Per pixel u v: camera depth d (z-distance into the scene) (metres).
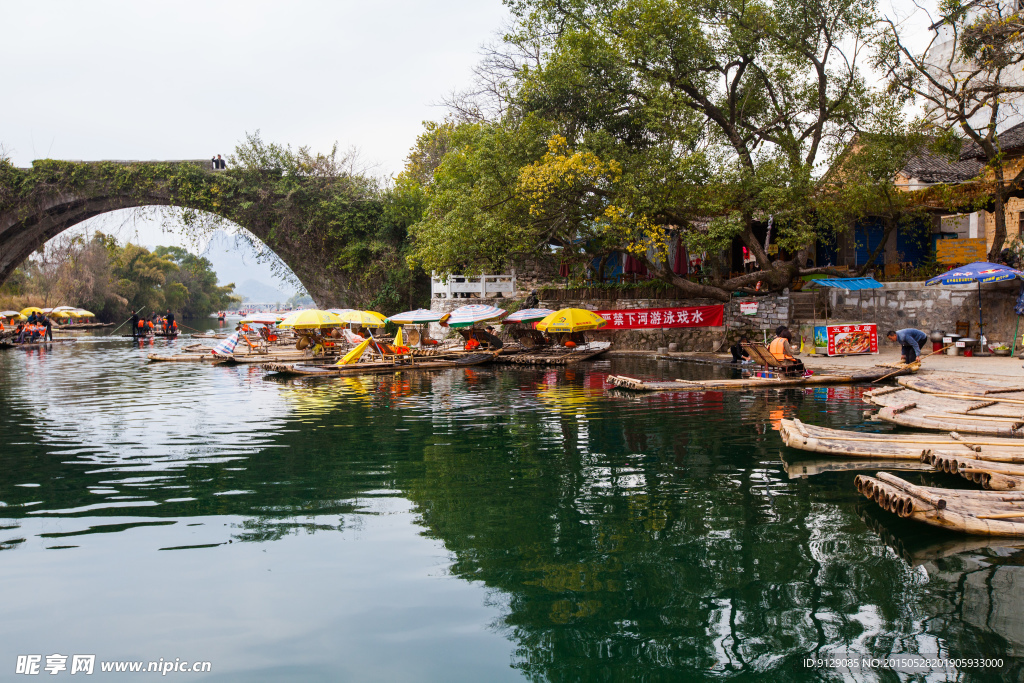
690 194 20.25
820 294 22.69
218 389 16.78
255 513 6.54
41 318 43.06
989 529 5.68
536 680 3.70
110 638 4.20
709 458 8.49
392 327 35.56
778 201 18.86
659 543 5.65
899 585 4.81
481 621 4.38
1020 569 5.07
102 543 5.76
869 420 10.56
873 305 21.20
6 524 6.26
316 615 4.47
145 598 4.73
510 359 23.19
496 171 21.91
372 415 12.30
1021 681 3.69
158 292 79.69
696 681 3.71
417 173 38.25
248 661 3.93
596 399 13.84
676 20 19.69
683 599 4.65
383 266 36.28
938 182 24.20
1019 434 8.71
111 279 69.25
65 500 7.00
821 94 20.47
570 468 8.14
